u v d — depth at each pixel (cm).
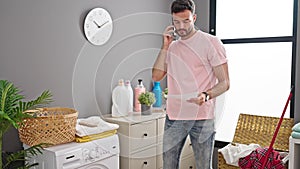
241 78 338
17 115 167
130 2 307
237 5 335
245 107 338
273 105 322
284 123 297
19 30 228
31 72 237
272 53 319
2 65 220
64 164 197
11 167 220
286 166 260
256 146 288
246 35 333
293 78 304
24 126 193
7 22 221
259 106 330
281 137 294
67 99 261
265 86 326
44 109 223
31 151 179
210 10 346
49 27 246
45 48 244
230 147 291
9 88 176
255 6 326
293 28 303
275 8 315
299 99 293
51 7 246
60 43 254
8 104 171
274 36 318
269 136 300
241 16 334
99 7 280
